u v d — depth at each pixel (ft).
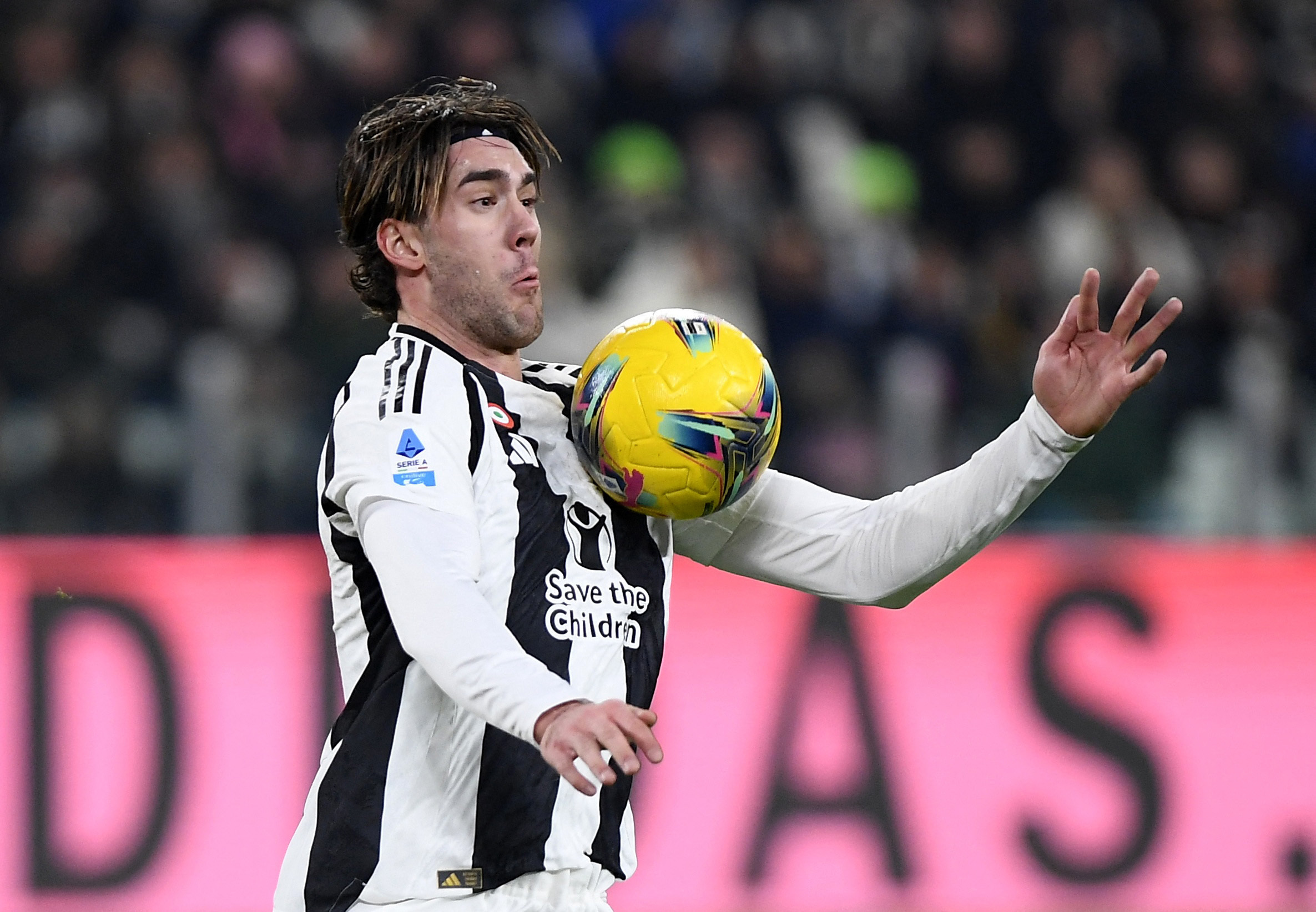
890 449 77.82
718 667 65.10
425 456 28.99
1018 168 105.09
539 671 25.98
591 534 31.01
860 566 32.86
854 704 65.41
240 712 63.10
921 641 66.03
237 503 72.69
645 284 90.53
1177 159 106.01
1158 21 111.24
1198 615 67.21
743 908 63.67
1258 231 105.29
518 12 106.42
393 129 32.07
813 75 106.83
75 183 93.71
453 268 31.68
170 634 63.16
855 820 64.69
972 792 65.21
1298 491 77.97
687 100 104.17
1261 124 109.29
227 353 81.35
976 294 96.73
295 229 95.14
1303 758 66.59
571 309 90.02
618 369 30.60
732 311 91.81
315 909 29.84
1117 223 100.12
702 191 99.81
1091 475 78.02
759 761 64.59
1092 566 67.26
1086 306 30.40
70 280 89.56
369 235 32.81
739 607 65.51
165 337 87.30
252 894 61.82
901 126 105.81
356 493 28.81
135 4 101.55
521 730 25.40
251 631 63.72
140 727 62.34
